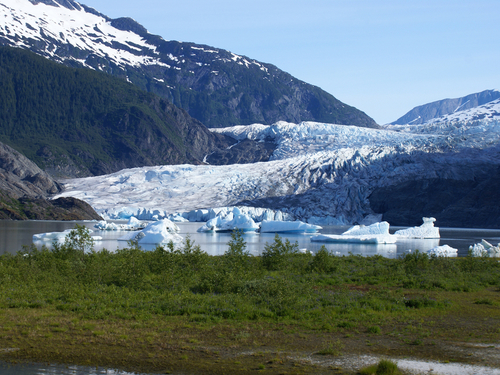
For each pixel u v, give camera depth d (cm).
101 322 1844
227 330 1752
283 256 3538
